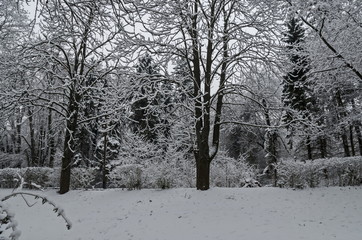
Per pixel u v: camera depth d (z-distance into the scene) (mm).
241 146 28953
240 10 12516
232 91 12633
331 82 15156
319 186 11734
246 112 14508
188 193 10961
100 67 16125
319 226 7660
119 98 11680
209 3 12430
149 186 12844
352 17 11234
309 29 12867
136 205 10336
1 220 2502
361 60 12383
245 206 9492
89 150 28219
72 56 16219
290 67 13250
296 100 20562
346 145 22578
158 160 14523
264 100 13602
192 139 13461
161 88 12117
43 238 8242
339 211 8867
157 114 13492
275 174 13773
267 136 19719
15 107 13234
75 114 14227
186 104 12898
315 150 25953
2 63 12555
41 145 27719
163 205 10008
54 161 24766
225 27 12703
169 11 11500
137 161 15039
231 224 8070
